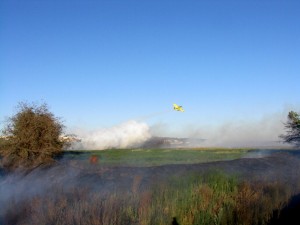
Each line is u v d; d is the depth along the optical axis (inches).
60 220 589.0
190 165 1048.8
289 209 698.8
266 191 795.4
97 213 602.5
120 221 586.2
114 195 683.4
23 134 1072.2
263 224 636.7
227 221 643.5
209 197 733.9
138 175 843.4
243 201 706.8
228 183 841.5
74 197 697.0
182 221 631.2
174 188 778.8
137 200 675.4
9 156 1068.5
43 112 1119.6
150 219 612.1
